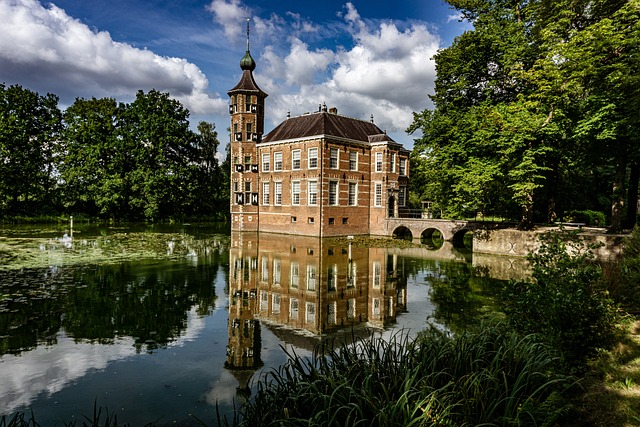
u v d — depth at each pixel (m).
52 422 5.80
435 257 22.30
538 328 6.88
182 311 11.54
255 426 4.88
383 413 4.13
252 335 9.66
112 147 45.81
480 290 14.21
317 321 10.79
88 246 24.38
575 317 6.54
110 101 47.16
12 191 42.75
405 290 14.28
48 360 7.98
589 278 7.21
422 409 4.34
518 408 4.54
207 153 62.81
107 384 7.02
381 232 36.06
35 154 45.31
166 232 36.09
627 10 16.14
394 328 10.10
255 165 38.47
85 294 12.99
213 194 60.38
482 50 23.81
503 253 23.38
